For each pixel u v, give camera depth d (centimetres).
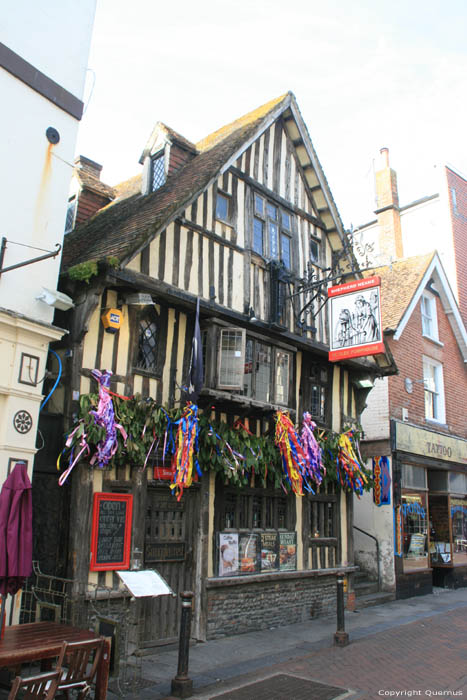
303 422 943
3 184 597
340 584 776
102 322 706
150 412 716
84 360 679
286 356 960
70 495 655
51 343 700
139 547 701
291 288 990
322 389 1070
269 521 936
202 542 791
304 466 895
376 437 1246
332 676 619
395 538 1192
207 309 812
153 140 988
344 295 931
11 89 618
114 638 546
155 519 748
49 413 651
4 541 460
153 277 750
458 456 1470
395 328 1285
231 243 881
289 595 920
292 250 1011
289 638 799
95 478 671
